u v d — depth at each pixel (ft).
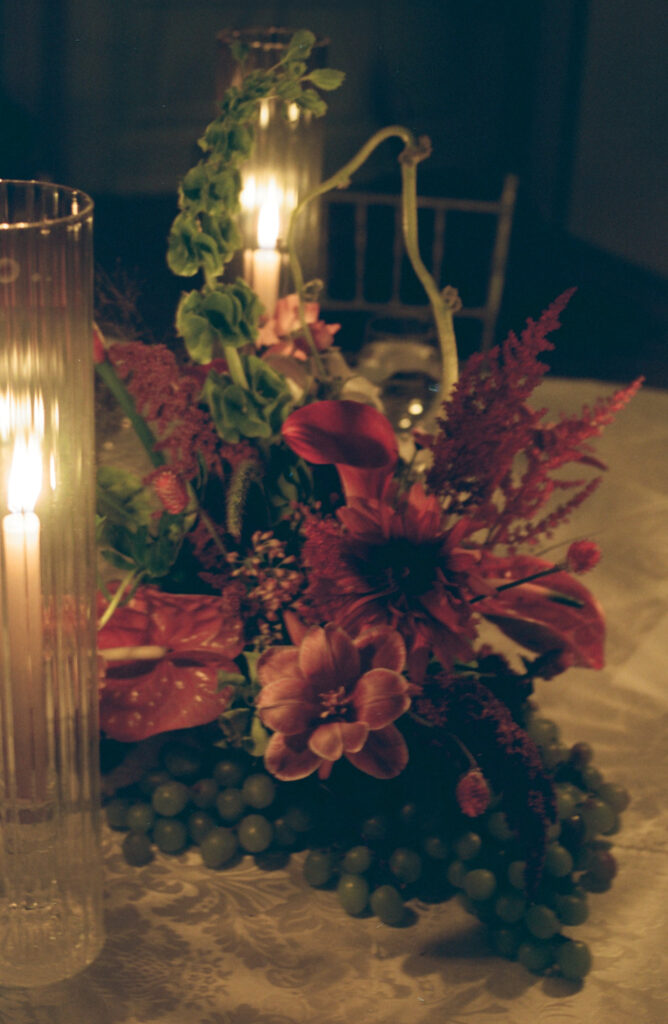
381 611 2.72
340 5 19.35
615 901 2.96
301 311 3.11
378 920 2.87
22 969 2.64
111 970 2.69
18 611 2.41
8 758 2.52
